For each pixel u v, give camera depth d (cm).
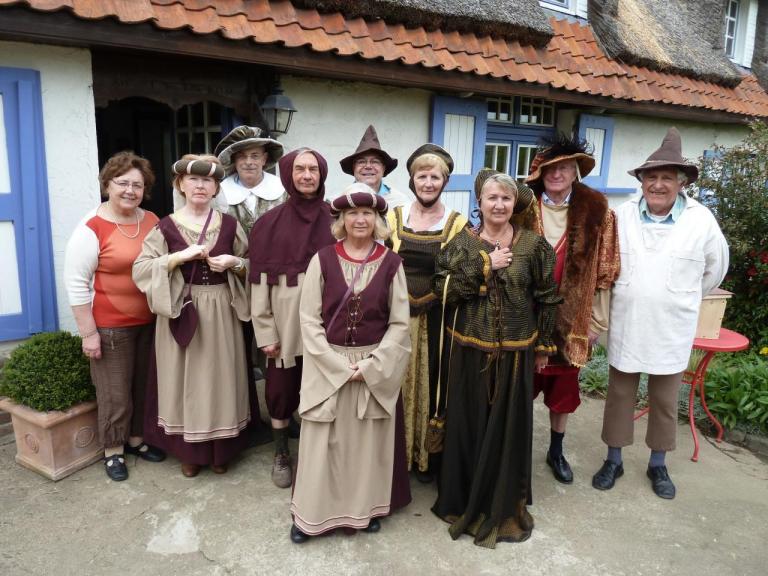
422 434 292
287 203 285
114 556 242
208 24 338
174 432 290
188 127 510
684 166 273
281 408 292
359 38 412
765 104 848
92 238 278
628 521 280
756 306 540
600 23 646
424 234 284
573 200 286
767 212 518
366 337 247
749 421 376
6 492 282
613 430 309
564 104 646
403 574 238
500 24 507
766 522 283
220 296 287
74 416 293
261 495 289
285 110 387
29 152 318
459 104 528
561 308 286
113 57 343
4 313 328
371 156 331
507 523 264
